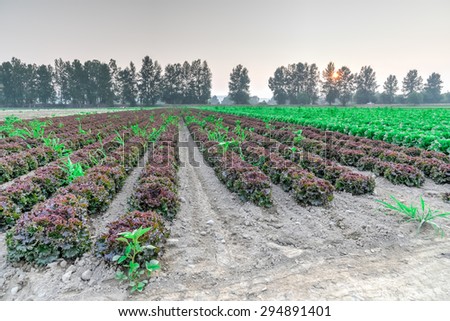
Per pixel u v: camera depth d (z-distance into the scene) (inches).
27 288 169.0
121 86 4554.6
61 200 223.9
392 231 224.7
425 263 188.7
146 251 179.2
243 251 208.1
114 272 178.1
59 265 186.1
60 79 4586.6
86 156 404.2
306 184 276.7
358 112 1306.6
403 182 332.5
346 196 298.2
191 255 201.6
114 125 891.4
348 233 226.7
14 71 4156.0
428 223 235.0
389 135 530.3
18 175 368.2
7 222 231.5
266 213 267.3
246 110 1823.3
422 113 1189.1
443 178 333.7
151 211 233.3
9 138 533.0
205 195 322.0
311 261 194.5
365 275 179.5
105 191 273.4
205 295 165.5
